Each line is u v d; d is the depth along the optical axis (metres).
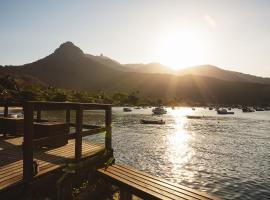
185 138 43.09
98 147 11.55
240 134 51.16
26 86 128.50
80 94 147.88
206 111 168.62
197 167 23.56
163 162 25.09
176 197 7.55
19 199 6.92
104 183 10.54
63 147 11.45
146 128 56.81
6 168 8.06
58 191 8.09
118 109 148.75
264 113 153.88
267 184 18.94
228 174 21.48
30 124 7.16
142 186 8.35
